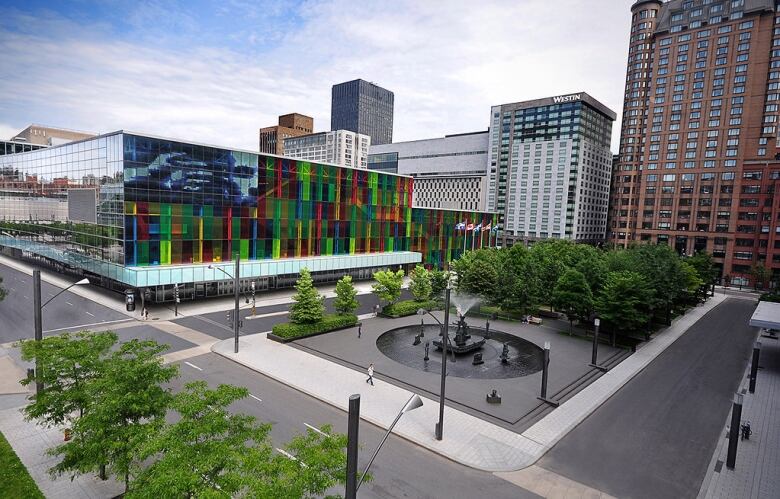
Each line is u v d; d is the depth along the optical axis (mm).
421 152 179500
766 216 99438
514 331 47594
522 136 145375
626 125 126125
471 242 99562
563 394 30172
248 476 11742
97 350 18094
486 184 157250
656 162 116000
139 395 15469
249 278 59250
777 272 96562
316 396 27641
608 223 155875
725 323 58312
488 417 26078
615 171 129750
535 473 20516
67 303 48844
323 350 37000
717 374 36375
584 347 42250
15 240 77750
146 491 11227
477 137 162375
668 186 114062
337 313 47219
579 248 77062
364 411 25938
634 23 125688
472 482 19516
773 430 25953
